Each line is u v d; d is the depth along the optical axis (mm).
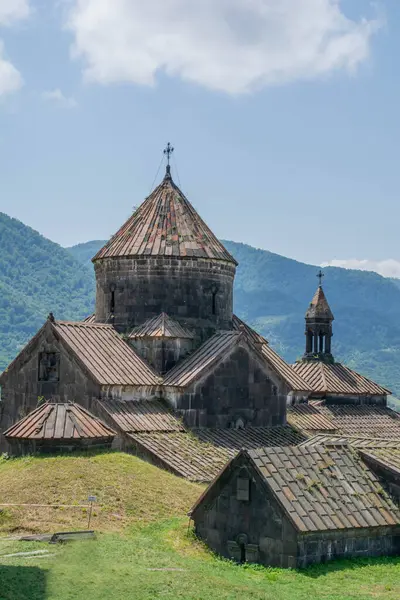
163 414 44219
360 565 28734
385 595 25578
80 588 24672
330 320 67125
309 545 28688
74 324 46469
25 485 35469
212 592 24875
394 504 30938
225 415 45719
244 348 46688
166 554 29172
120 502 34312
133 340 47125
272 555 28922
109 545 29500
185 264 48156
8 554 27938
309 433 49031
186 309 48000
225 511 30422
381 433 58688
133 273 48125
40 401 45312
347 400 62969
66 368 44625
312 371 64125
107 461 38469
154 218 50062
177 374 45594
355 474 31484
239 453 30141
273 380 47594
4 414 47375
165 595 24484
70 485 35344
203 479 38844
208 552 30406
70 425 40094
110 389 43406
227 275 49750
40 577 25328
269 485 29156
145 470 38156
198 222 50656
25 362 46406
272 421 47344
